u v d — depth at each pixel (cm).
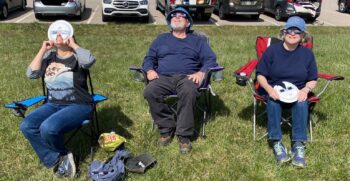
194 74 433
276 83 418
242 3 1547
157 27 1342
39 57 373
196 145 430
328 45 977
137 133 457
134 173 374
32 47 952
